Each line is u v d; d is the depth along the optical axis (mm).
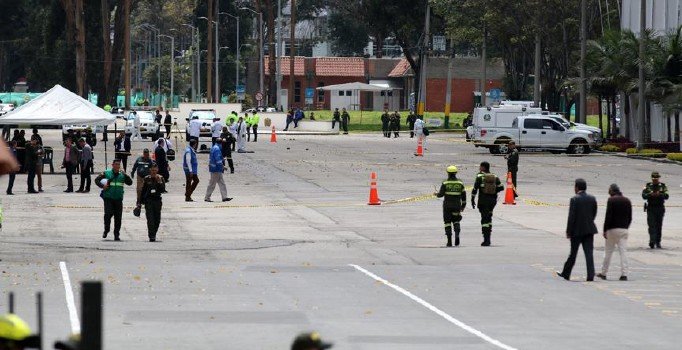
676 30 177500
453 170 70000
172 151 126125
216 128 166000
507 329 43094
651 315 47094
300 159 157250
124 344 38781
